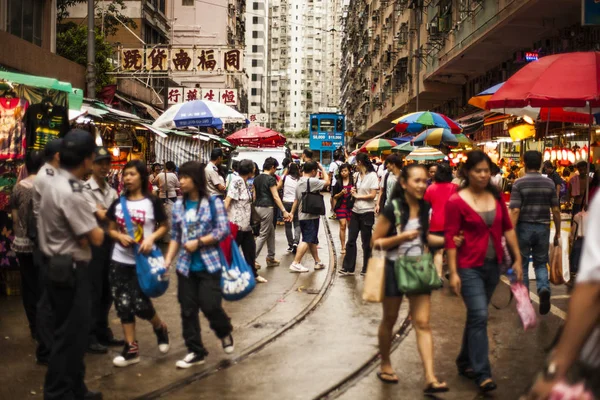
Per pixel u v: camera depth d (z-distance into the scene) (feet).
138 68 74.54
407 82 108.47
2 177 26.05
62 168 14.28
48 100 27.12
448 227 15.81
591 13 30.73
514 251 16.40
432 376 15.40
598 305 6.72
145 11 97.19
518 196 23.57
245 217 29.68
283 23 468.75
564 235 26.37
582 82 22.07
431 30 81.97
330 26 479.00
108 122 43.32
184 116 48.73
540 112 31.76
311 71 474.08
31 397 15.29
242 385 16.34
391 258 15.84
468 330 15.97
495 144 64.85
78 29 69.56
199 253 17.22
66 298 13.96
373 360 18.72
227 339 18.19
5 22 49.80
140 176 17.62
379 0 151.64
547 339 20.51
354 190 34.30
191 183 17.35
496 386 16.07
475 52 70.79
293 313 24.14
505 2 55.21
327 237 51.26
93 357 18.72
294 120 470.39
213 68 75.66
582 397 6.64
